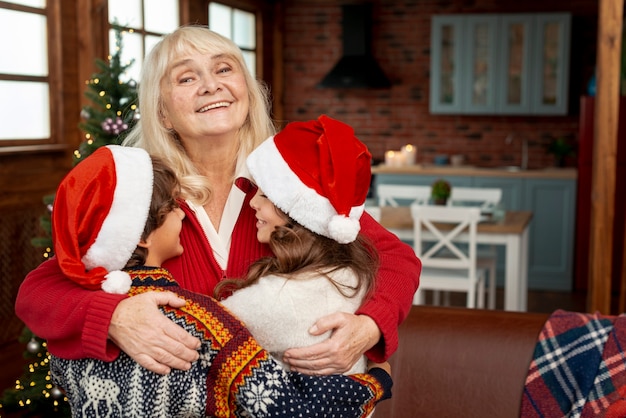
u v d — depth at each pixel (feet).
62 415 9.43
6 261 13.57
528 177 21.49
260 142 5.32
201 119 4.99
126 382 3.99
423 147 25.21
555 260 21.59
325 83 24.66
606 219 12.66
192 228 4.95
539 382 7.11
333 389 4.04
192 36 5.10
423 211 14.57
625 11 20.42
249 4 22.94
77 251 4.13
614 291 20.18
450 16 23.02
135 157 4.35
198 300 4.15
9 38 13.67
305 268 4.25
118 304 4.03
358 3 24.81
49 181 14.70
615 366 6.85
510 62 22.85
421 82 24.98
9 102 13.75
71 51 15.29
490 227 14.80
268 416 3.89
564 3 23.25
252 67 23.95
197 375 4.01
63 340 4.20
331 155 4.34
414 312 7.79
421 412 7.36
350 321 4.26
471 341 7.45
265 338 4.17
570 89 23.70
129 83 10.43
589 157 20.85
